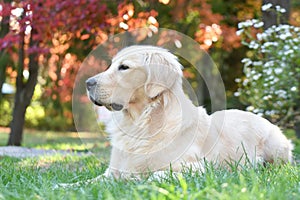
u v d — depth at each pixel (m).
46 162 6.32
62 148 9.80
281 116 8.57
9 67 12.11
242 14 13.40
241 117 5.29
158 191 3.34
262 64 8.39
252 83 8.36
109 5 9.95
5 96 18.95
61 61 11.52
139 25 8.99
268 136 5.34
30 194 3.52
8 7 8.99
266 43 7.93
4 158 6.74
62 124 18.59
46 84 13.31
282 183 3.58
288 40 7.93
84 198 3.17
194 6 12.46
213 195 3.15
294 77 8.20
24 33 9.36
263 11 8.94
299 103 9.08
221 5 13.26
